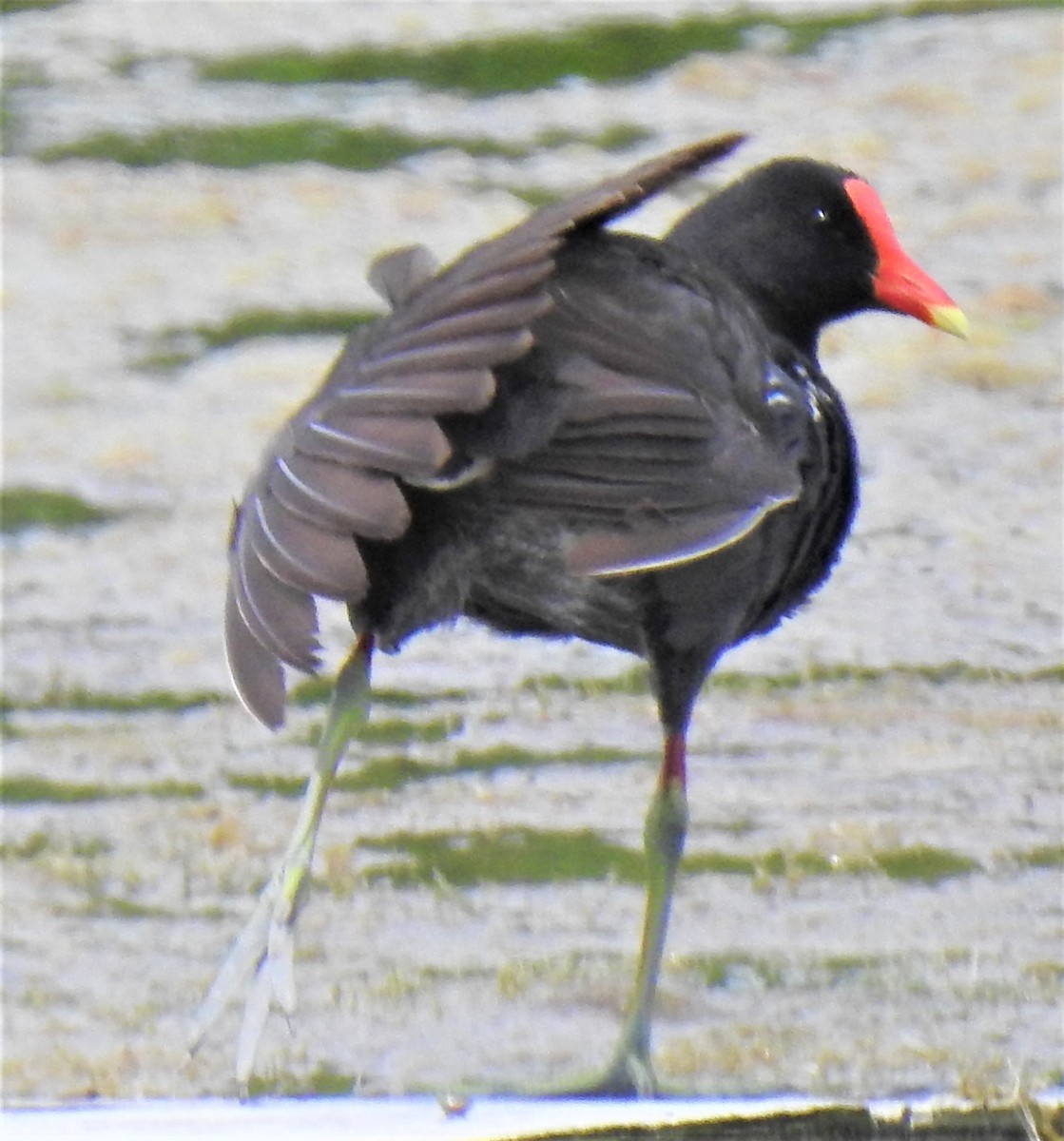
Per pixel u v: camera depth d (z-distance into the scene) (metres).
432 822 12.03
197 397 17.19
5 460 16.45
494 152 20.38
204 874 11.64
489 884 11.44
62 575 15.08
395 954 10.78
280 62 22.28
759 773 12.45
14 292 18.73
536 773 12.53
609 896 11.30
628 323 7.76
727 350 7.95
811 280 9.41
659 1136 7.23
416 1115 7.42
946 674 13.43
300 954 10.80
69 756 12.96
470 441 7.55
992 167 19.31
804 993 10.34
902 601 14.23
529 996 10.32
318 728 13.21
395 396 7.00
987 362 16.84
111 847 11.95
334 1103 7.73
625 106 20.98
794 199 9.38
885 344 17.23
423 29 22.64
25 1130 7.33
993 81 20.77
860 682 13.41
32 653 14.16
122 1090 9.51
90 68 22.50
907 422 16.20
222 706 13.53
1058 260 18.02
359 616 7.96
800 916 11.04
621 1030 8.93
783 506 8.27
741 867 11.52
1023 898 11.13
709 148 7.59
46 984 10.59
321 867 11.59
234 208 19.89
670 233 9.47
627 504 7.55
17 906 11.36
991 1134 7.40
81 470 16.30
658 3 22.66
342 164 20.41
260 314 18.25
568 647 14.09
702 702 13.26
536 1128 7.16
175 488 16.06
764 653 13.77
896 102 20.52
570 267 7.85
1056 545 14.78
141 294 18.66
